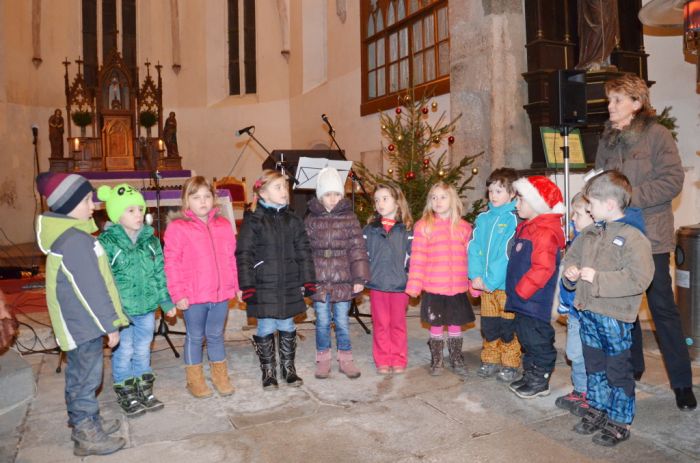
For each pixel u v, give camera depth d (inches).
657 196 117.3
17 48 476.4
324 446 106.8
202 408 127.7
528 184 126.4
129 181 387.2
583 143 212.1
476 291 147.1
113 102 438.3
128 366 124.6
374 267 148.4
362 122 370.6
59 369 154.9
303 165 174.4
